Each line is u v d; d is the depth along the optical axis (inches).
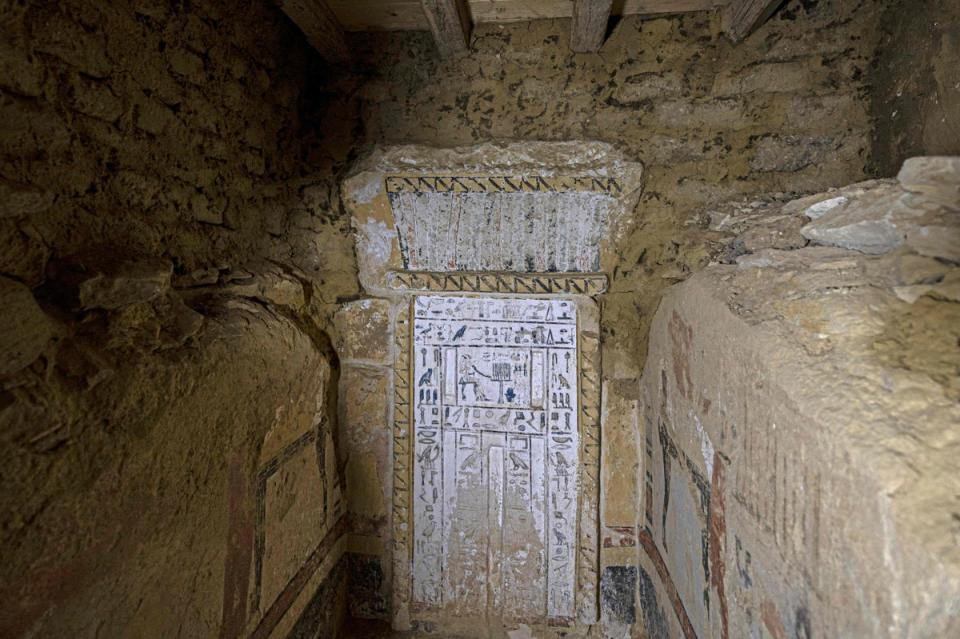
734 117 80.8
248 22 74.9
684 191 82.4
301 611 79.4
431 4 70.4
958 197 45.3
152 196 58.4
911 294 40.2
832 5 77.5
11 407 36.1
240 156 75.2
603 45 82.6
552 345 90.8
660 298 84.3
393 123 86.8
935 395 33.4
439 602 95.4
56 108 46.1
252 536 66.0
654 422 84.1
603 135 83.0
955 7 61.2
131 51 54.7
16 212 40.3
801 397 40.8
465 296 91.7
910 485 30.5
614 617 92.5
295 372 75.3
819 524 38.1
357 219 89.0
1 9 40.6
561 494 92.1
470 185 84.5
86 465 41.3
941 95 63.2
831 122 78.8
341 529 94.3
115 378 44.3
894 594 30.1
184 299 62.0
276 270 80.9
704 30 80.8
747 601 51.1
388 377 94.0
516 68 84.1
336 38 80.8
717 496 58.9
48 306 43.1
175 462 51.3
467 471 94.0
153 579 49.1
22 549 36.8
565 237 87.0
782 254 58.5
